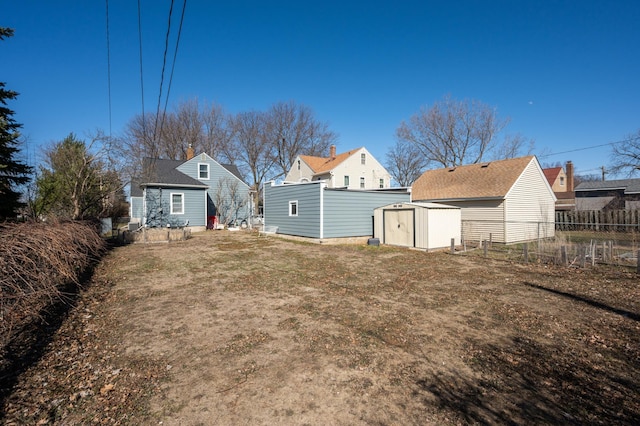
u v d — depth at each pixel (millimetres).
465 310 6141
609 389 3523
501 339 4812
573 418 3029
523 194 18984
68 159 19578
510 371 3885
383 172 36438
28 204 15055
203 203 24062
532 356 4277
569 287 7891
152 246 15484
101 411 3088
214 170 27375
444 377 3742
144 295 7078
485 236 18578
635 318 5707
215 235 20938
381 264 11000
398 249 15070
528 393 3434
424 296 7086
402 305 6434
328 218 16656
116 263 10938
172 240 17594
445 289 7691
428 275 9258
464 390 3482
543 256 12016
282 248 14828
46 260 6301
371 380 3662
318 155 48656
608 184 38750
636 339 4820
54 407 3125
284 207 19453
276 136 45844
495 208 18203
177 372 3816
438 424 2938
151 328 5180
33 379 3602
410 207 15422
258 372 3826
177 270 9797
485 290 7605
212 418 3008
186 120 42188
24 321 5020
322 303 6539
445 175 23609
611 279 8727
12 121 11773
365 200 18016
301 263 11062
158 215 22266
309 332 5035
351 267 10422
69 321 5406
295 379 3678
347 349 4445
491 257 12586
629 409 3174
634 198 32188
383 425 2926
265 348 4465
